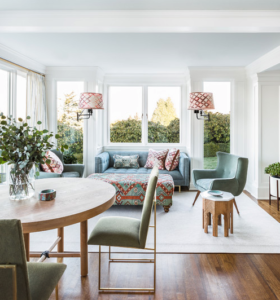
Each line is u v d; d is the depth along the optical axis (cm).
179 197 449
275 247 263
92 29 263
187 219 343
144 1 236
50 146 193
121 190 360
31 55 412
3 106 393
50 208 164
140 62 457
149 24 257
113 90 572
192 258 243
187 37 327
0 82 384
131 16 256
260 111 448
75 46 365
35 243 271
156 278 210
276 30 263
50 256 212
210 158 518
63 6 246
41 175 381
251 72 473
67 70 498
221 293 191
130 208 393
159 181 370
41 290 124
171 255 248
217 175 400
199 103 400
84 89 500
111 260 237
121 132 577
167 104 568
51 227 146
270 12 253
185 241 278
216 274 216
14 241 104
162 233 298
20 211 159
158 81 555
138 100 571
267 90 446
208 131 516
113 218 212
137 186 358
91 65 480
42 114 480
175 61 448
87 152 508
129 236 183
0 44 353
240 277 212
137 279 209
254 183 467
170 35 320
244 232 301
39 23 258
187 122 558
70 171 445
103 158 494
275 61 384
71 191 207
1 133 177
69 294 190
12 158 181
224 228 289
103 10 253
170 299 184
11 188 183
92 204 172
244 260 239
